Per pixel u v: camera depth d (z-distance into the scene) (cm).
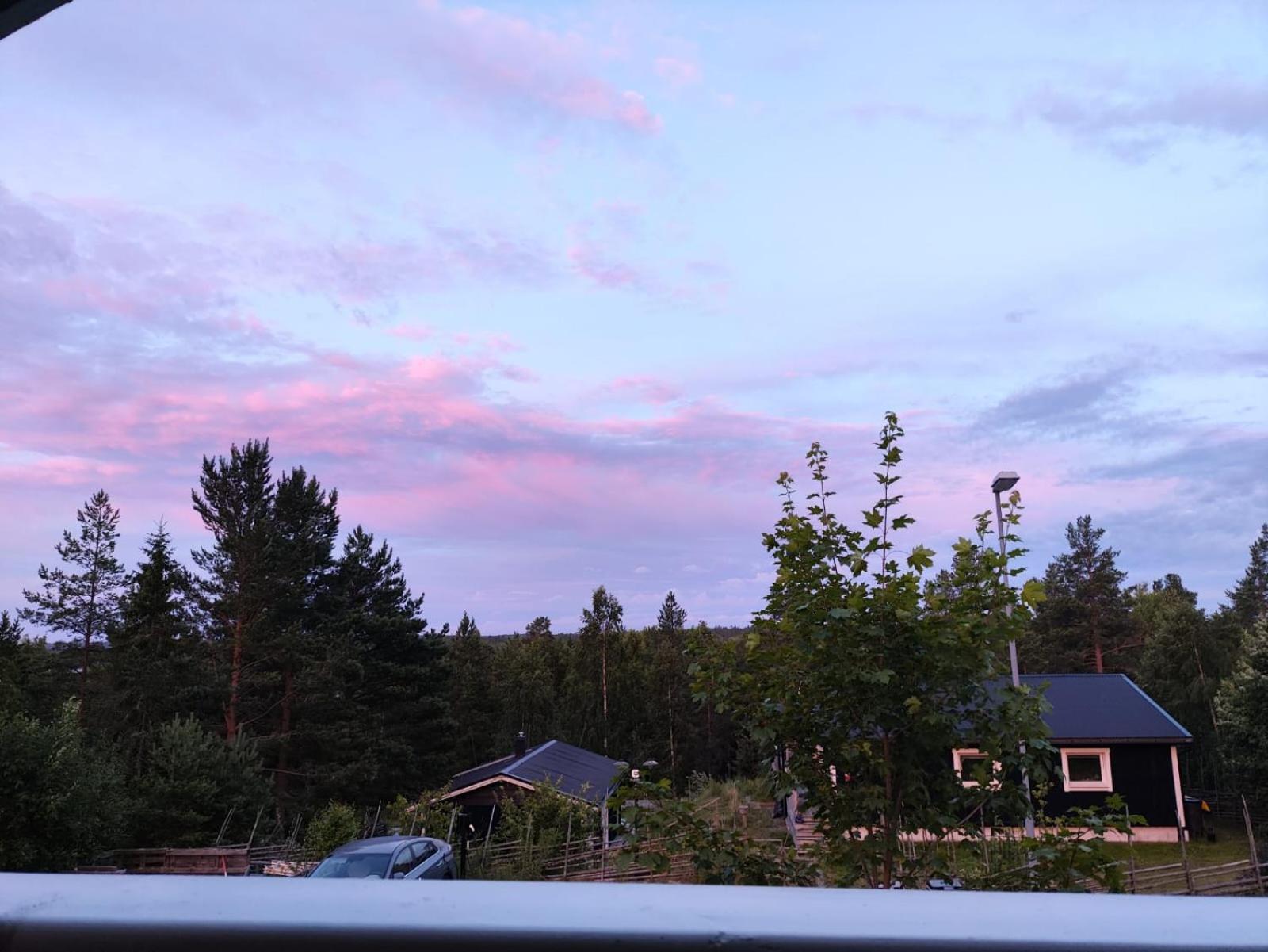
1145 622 4956
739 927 57
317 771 3275
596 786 2566
